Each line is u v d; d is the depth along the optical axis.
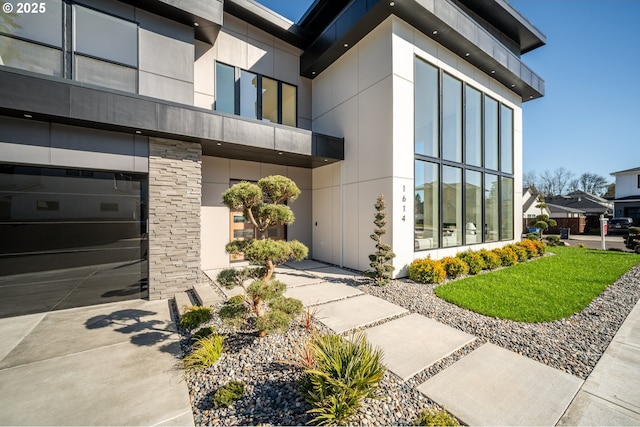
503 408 2.16
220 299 4.84
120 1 5.21
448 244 7.73
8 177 4.36
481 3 8.81
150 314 4.41
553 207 27.52
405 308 4.46
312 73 8.99
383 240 6.58
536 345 3.19
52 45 4.70
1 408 2.23
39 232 4.53
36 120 4.31
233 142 5.95
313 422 2.04
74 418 2.12
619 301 4.70
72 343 3.39
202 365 2.76
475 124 8.82
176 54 5.77
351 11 6.77
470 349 3.13
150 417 2.14
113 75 5.14
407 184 6.67
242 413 2.16
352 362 2.22
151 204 5.22
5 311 4.27
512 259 8.05
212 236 7.64
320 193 8.97
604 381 2.51
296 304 3.37
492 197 9.54
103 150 4.81
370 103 6.97
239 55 8.00
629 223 21.36
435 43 7.34
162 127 5.04
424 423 1.98
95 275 4.88
